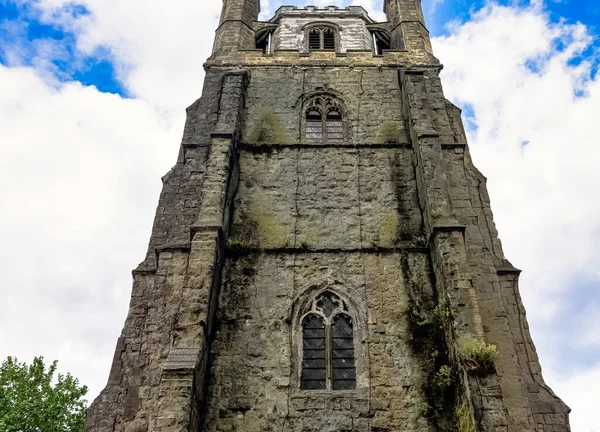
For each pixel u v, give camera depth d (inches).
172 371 504.4
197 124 815.7
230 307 617.3
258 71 908.0
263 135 809.5
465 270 587.8
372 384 565.0
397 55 946.7
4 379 1158.3
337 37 1110.4
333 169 762.2
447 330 569.3
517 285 655.1
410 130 795.4
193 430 500.1
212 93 858.8
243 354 583.8
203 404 543.8
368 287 637.9
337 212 716.0
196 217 694.5
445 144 773.3
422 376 566.3
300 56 938.7
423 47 974.4
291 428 538.6
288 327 607.2
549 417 565.0
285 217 709.9
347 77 903.1
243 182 743.7
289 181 748.0
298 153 778.8
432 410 543.2
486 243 691.4
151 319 605.9
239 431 535.5
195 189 732.0
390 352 585.9
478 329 545.6
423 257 657.6
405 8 1072.8
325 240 687.1
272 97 865.5
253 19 1079.6
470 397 496.4
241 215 708.7
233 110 793.6
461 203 716.0
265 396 557.3
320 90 879.7
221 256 640.4
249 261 656.4
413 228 692.7
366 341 594.9
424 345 586.2
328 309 628.1
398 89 884.0
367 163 768.3
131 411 550.0
